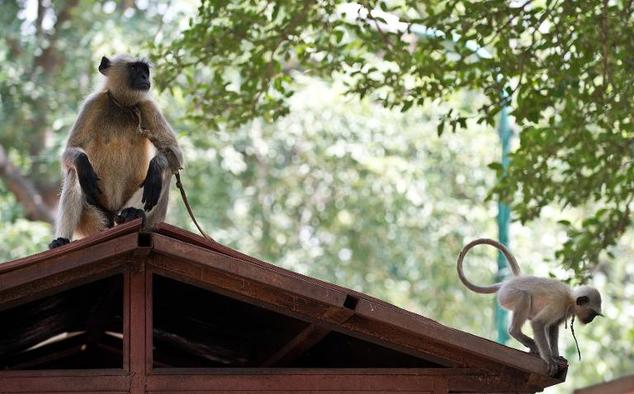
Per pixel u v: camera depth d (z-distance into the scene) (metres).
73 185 9.14
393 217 21.38
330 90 20.64
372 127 20.75
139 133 9.49
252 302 7.12
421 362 8.00
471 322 21.73
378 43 12.16
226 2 12.40
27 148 21.80
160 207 9.19
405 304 21.77
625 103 11.67
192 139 20.05
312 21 12.40
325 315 7.12
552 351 8.52
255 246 21.42
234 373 7.06
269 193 21.59
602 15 11.38
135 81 9.54
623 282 23.53
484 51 13.11
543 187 12.49
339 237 21.47
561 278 12.98
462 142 21.42
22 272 6.68
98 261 6.80
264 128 20.88
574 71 11.53
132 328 7.00
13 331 8.55
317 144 21.02
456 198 21.66
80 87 21.02
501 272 13.77
